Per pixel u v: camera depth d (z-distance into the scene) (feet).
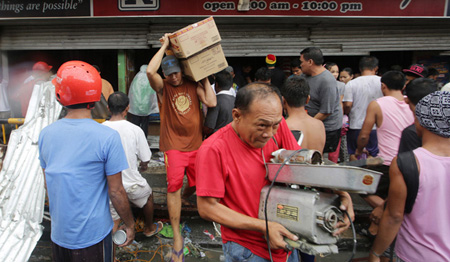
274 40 20.25
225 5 18.65
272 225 4.72
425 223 5.64
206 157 4.98
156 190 14.70
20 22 19.79
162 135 10.64
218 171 5.01
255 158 5.19
